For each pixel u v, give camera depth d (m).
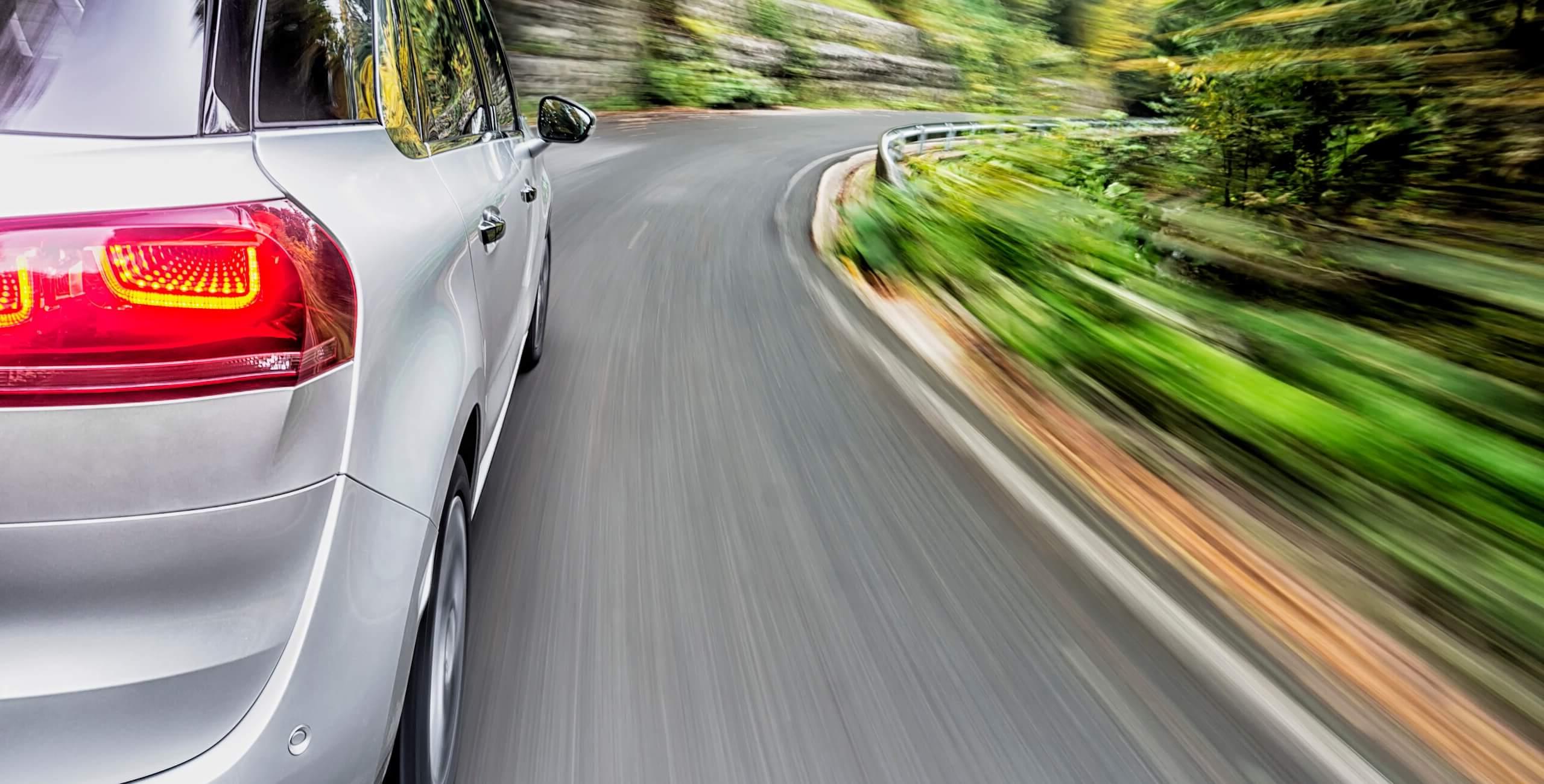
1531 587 3.33
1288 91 10.21
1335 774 2.29
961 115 37.75
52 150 1.22
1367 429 4.55
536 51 20.97
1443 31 9.29
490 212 2.63
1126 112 23.47
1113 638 2.78
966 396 5.06
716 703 2.32
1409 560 3.50
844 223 10.89
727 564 3.00
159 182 1.23
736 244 9.16
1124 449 4.47
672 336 5.66
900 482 3.79
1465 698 2.70
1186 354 5.45
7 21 1.33
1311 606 3.13
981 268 8.16
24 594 1.18
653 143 18.14
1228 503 3.94
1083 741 2.30
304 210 1.36
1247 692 2.59
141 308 1.18
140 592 1.21
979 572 3.10
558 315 5.91
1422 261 8.30
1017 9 51.09
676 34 27.20
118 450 1.19
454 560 2.05
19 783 1.18
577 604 2.69
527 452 3.74
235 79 1.44
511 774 2.03
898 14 45.53
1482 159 9.16
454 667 2.06
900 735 2.26
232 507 1.24
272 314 1.25
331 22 1.80
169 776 1.23
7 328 1.14
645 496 3.44
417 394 1.66
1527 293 7.55
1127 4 23.41
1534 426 4.92
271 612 1.29
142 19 1.38
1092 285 6.99
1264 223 9.84
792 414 4.48
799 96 34.28
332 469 1.35
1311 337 6.43
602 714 2.24
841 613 2.77
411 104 2.19
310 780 1.34
